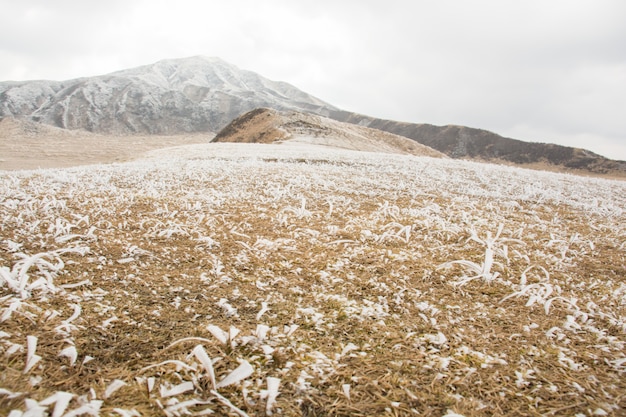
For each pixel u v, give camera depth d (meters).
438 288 4.59
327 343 3.17
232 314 3.59
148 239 5.79
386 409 2.37
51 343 2.71
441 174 16.41
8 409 1.99
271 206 9.15
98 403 2.09
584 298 4.48
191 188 11.06
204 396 2.34
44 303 3.32
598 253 6.62
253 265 5.04
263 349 2.94
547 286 4.37
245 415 2.19
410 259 5.59
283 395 2.44
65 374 2.40
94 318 3.19
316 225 7.52
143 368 2.53
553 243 7.02
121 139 137.62
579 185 15.92
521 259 5.92
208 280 4.39
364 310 3.85
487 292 4.52
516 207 10.84
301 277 4.73
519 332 3.53
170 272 4.54
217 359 2.69
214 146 39.03
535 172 20.22
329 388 2.56
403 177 15.18
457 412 2.37
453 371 2.82
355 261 5.41
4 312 2.88
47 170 13.66
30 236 5.30
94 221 6.62
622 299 4.46
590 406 2.47
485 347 3.23
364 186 12.70
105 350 2.75
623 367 2.98
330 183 12.73
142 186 11.02
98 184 10.86
